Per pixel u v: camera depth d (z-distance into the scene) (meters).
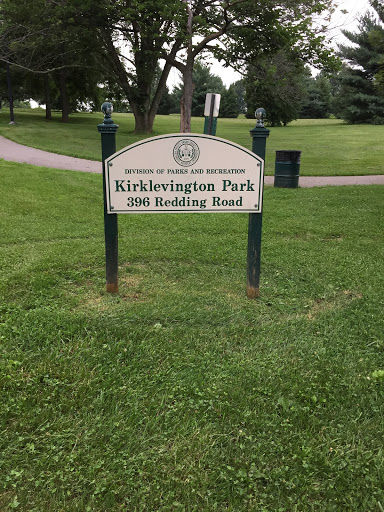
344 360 3.37
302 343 3.61
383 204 9.81
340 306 4.32
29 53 31.53
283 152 12.62
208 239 6.80
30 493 2.19
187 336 3.66
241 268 5.49
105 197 4.21
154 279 5.06
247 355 3.42
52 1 26.19
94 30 27.38
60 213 8.48
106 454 2.41
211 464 2.38
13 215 8.12
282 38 24.77
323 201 10.30
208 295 4.55
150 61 30.86
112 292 4.59
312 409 2.81
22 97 49.44
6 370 3.07
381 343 3.58
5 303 4.16
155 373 3.15
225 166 4.17
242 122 51.84
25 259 5.52
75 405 2.78
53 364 3.18
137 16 24.22
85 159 18.84
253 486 2.26
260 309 4.25
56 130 30.44
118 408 2.77
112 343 3.53
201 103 62.62
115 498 2.18
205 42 25.70
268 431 2.62
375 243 6.67
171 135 4.07
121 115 55.31
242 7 23.64
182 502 2.17
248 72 27.52
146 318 3.97
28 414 2.66
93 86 44.31
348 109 50.28
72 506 2.12
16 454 2.40
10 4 28.14
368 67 49.44
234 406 2.81
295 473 2.34
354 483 2.28
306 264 5.56
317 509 2.17
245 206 4.27
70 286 4.75
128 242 6.50
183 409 2.78
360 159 21.27
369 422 2.69
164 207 4.22
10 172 12.34
